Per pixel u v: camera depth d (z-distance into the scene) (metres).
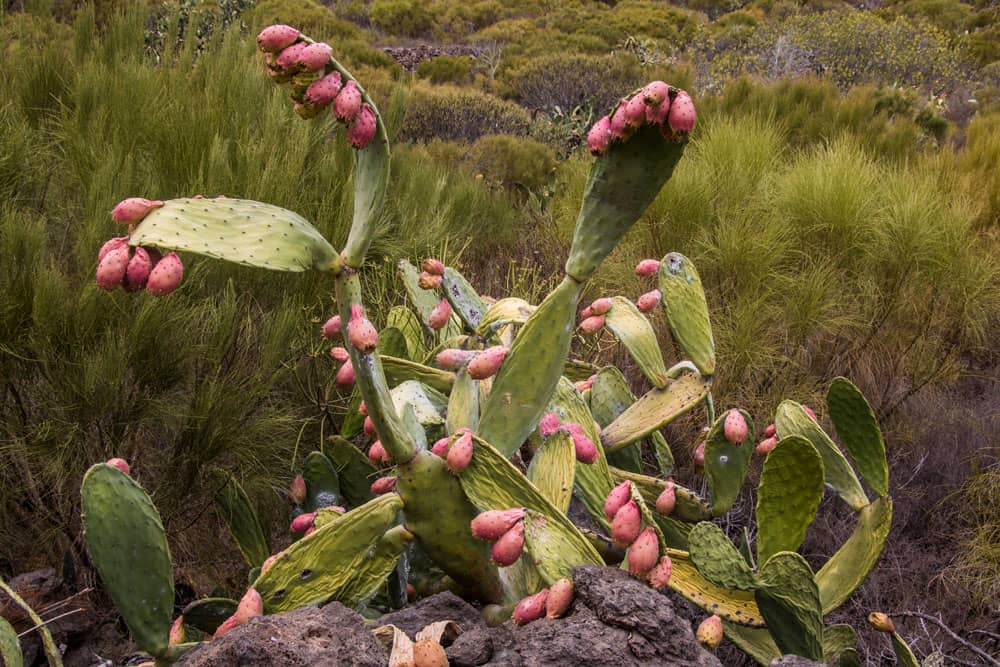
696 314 2.64
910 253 4.67
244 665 1.50
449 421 2.25
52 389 2.59
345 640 1.57
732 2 29.72
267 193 3.59
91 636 2.52
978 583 2.94
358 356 1.71
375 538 1.82
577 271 2.02
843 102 9.04
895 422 4.03
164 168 3.84
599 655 1.53
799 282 4.43
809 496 1.96
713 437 2.36
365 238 1.67
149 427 2.79
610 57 15.81
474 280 5.02
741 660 2.60
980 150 7.23
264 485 2.82
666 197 4.97
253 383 2.77
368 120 1.59
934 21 25.70
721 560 1.83
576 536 1.78
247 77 4.76
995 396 4.25
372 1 27.89
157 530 1.72
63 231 3.47
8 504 2.68
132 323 2.67
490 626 1.90
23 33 5.08
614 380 2.87
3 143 3.53
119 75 4.46
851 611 2.97
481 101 12.39
